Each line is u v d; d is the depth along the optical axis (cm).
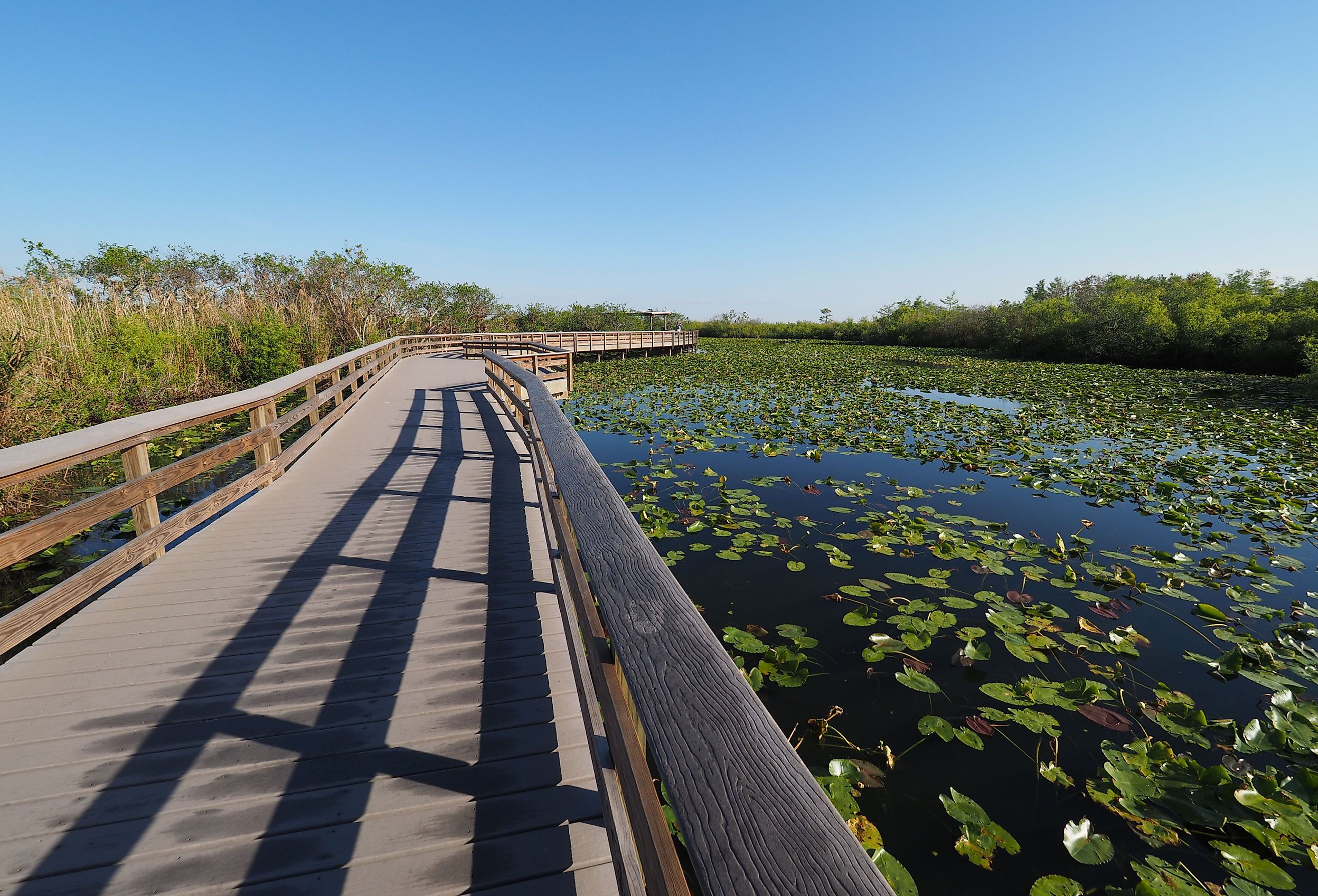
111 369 763
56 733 160
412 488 411
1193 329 1728
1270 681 252
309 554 289
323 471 454
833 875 46
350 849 128
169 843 128
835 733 227
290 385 443
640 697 70
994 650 282
